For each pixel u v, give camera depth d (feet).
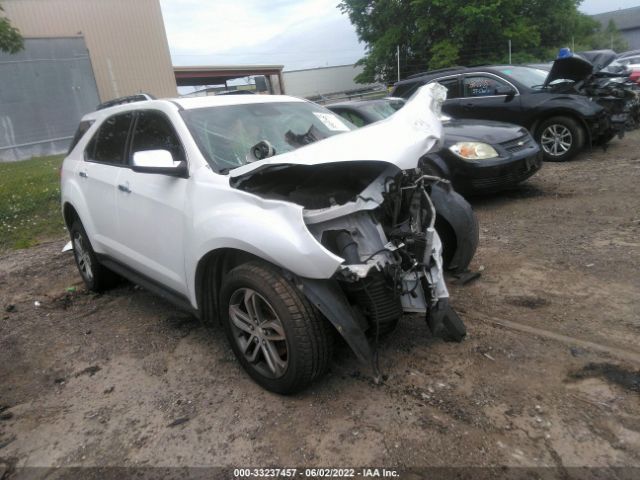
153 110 12.19
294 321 8.52
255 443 8.31
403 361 10.05
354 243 8.87
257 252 8.73
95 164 14.38
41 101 64.13
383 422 8.41
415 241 9.34
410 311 9.81
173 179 10.89
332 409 8.91
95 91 68.49
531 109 27.86
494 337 10.53
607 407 8.19
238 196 9.33
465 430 8.03
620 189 20.59
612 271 12.93
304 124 12.67
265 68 150.61
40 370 11.53
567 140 27.35
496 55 102.68
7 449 8.88
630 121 30.63
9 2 70.79
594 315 10.93
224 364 10.91
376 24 122.01
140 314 14.11
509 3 98.78
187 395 9.90
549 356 9.66
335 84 172.24
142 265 12.37
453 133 20.39
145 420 9.26
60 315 14.66
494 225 18.07
